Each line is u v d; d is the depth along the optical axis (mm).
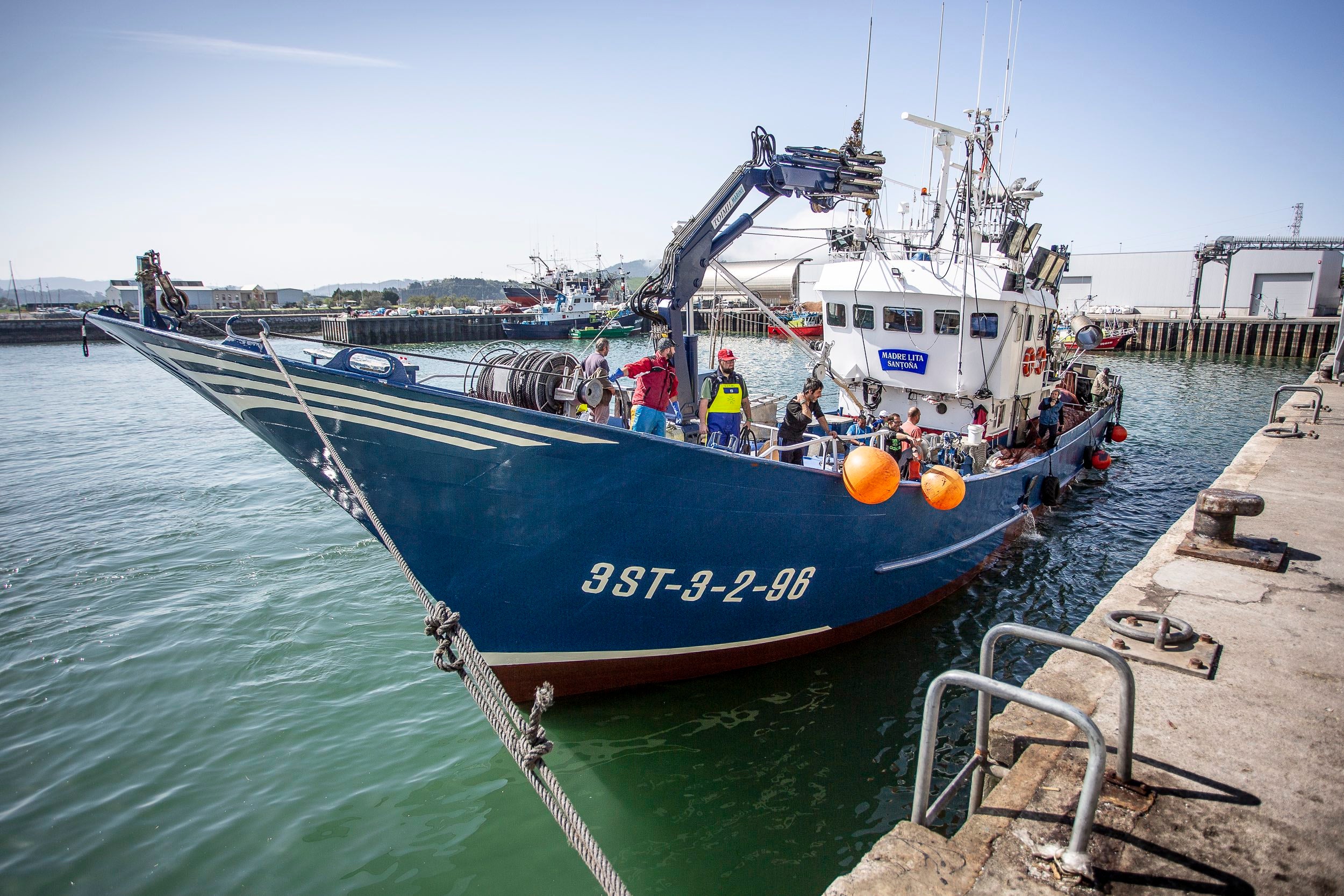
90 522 12320
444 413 4805
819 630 7035
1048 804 2807
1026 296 9977
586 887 4586
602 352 6426
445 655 3016
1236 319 45438
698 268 7465
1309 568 5035
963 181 9844
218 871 4684
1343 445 9055
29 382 33375
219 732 6195
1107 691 3590
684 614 6055
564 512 5242
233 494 14094
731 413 7227
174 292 5211
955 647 7586
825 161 7895
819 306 43469
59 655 7570
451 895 4504
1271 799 2807
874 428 9414
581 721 6188
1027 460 10555
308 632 8094
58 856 4820
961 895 2371
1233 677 3682
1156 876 2447
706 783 5559
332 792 5430
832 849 4934
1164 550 5441
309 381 4809
